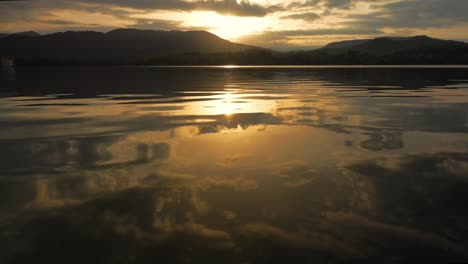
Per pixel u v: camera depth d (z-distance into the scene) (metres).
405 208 1.79
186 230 1.58
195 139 3.47
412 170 2.41
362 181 2.21
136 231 1.57
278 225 1.62
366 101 6.80
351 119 4.63
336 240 1.49
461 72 23.83
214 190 2.07
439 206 1.81
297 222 1.66
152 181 2.23
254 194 2.01
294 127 4.10
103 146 3.17
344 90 9.81
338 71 28.62
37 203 1.88
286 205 1.85
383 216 1.71
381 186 2.11
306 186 2.13
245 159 2.74
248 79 17.34
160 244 1.46
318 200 1.91
